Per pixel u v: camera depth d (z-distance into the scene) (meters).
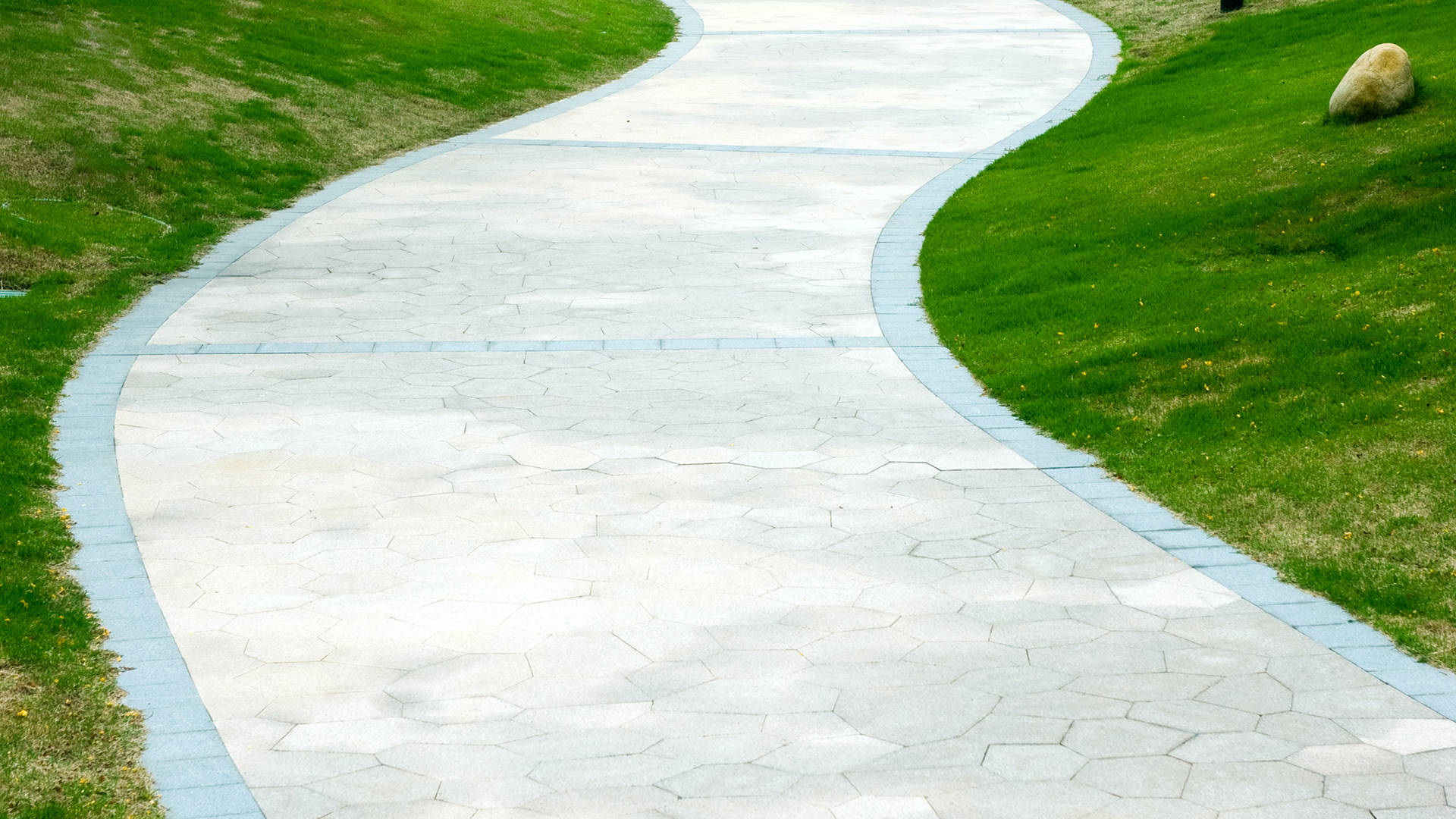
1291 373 9.59
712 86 25.64
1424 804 5.05
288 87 21.36
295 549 7.58
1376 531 7.37
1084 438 9.30
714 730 5.66
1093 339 11.16
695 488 8.48
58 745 5.48
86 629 6.57
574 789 5.23
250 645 6.45
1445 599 6.64
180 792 5.23
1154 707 5.80
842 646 6.40
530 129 21.92
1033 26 31.05
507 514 8.07
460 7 28.52
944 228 15.66
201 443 9.34
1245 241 12.78
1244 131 16.72
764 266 14.38
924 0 36.16
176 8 23.34
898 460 8.99
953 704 5.85
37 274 13.37
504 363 11.23
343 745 5.57
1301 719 5.69
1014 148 20.05
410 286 13.73
